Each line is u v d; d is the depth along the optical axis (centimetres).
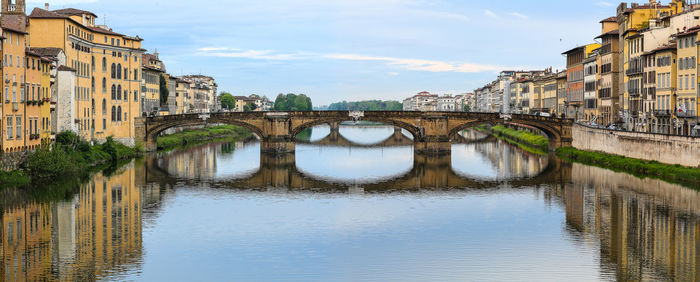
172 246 6122
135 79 13900
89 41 12319
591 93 15950
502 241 6319
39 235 6341
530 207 7844
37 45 11075
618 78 14162
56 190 8525
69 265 5494
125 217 7219
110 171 10600
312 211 7694
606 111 14688
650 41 11962
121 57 13438
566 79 18775
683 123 10556
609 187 8962
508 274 5375
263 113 14175
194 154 13900
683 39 10588
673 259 5662
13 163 8531
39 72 9444
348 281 5216
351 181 10131
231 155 13862
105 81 12975
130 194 8594
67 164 9488
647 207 7550
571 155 12962
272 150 14125
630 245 6106
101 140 12838
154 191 8912
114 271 5388
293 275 5353
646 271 5378
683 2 12338
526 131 19775
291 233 6631
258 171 11219
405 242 6306
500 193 8869
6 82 8238
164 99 19700
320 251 6000
